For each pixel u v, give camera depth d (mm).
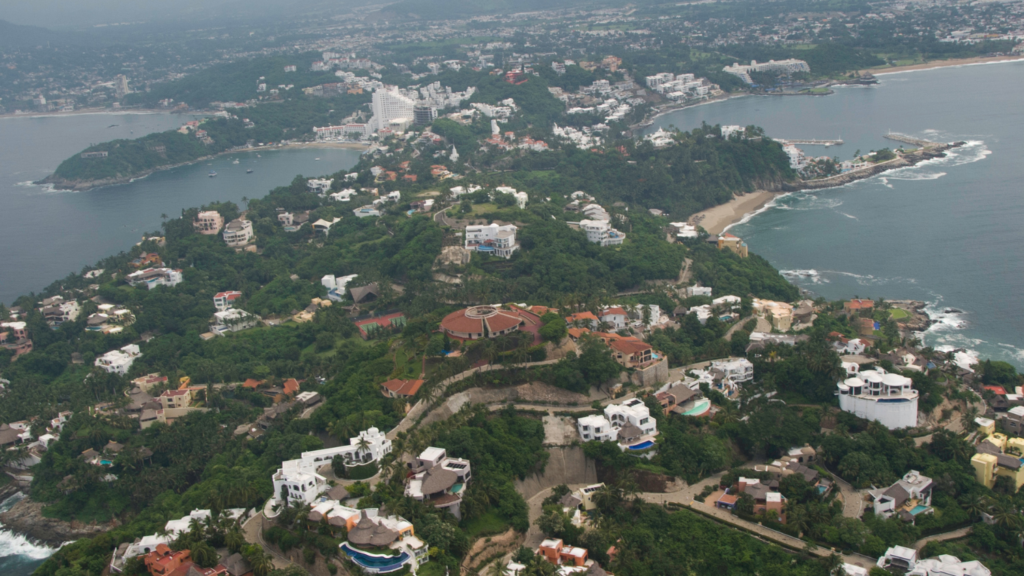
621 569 185750
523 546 187875
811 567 183500
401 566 173250
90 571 195750
